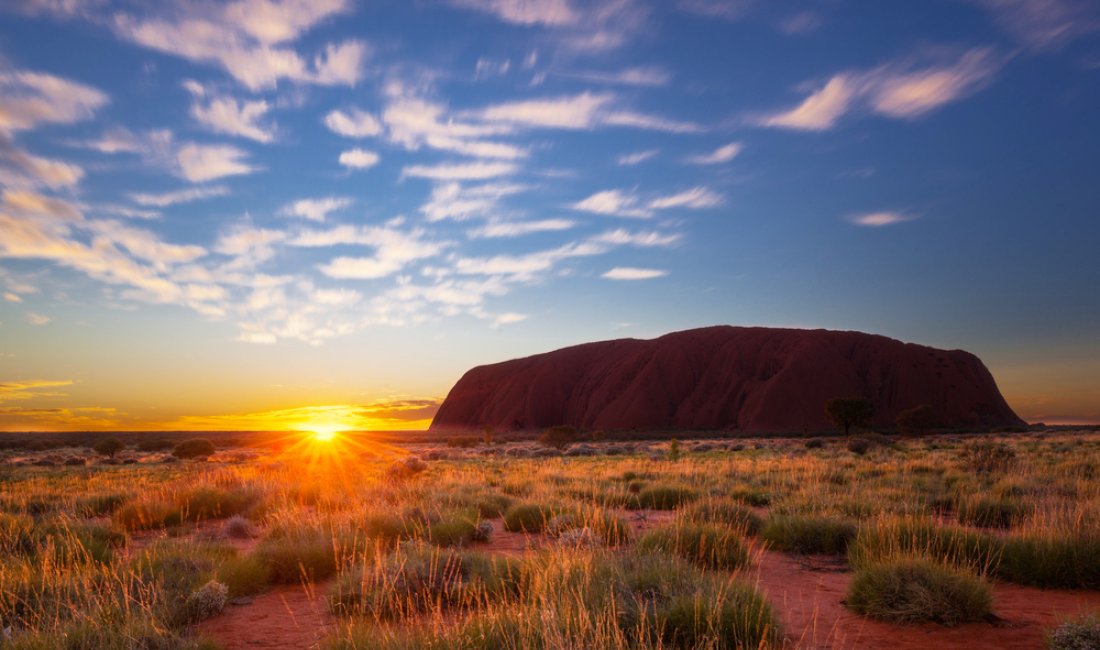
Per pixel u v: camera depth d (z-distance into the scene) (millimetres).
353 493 17422
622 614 5746
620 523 11102
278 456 50406
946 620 6355
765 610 5891
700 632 5484
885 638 5996
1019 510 12133
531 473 23719
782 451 46656
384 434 183750
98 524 12047
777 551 10430
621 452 56062
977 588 6645
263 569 8727
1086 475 18625
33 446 83625
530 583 6617
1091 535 8109
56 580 7152
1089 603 7141
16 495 17766
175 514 14789
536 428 171500
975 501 12828
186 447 54688
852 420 87000
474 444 85438
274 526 11477
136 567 7988
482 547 11102
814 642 5691
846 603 7121
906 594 6625
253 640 6281
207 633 6445
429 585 7301
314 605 7387
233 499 16578
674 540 9195
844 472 21656
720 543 9211
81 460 47594
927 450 40531
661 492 16234
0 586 6746
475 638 5328
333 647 5469
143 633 5758
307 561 8898
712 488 17484
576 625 5129
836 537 10164
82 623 5754
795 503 13500
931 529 9180
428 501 14406
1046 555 8008
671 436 115375
